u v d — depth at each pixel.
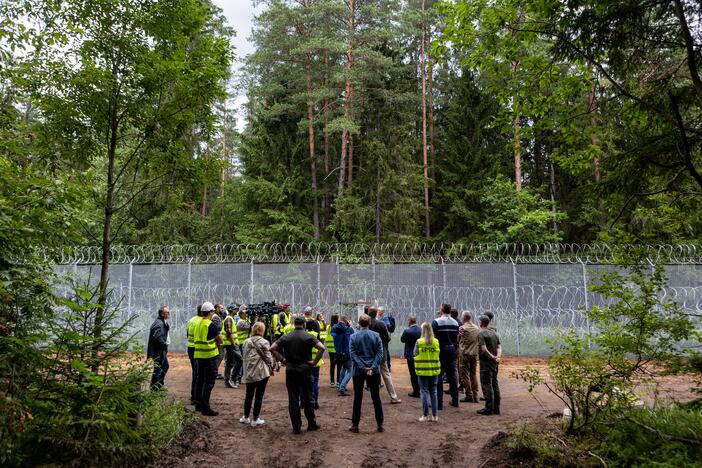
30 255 4.96
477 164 29.33
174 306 15.42
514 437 5.96
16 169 5.25
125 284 15.06
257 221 25.38
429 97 32.38
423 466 5.78
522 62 8.17
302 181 27.64
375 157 25.91
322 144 30.03
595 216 24.78
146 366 5.90
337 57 27.33
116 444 5.15
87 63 6.69
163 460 5.67
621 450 5.08
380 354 7.34
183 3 7.25
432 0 31.59
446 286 15.89
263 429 7.23
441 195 30.16
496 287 15.67
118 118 7.35
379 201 25.25
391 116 28.84
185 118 7.66
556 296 15.26
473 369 9.42
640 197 7.31
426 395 7.87
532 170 31.88
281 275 15.85
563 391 6.17
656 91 6.96
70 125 7.08
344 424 7.62
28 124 6.96
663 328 5.82
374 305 15.03
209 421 7.52
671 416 5.38
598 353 6.08
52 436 4.69
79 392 5.08
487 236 23.86
